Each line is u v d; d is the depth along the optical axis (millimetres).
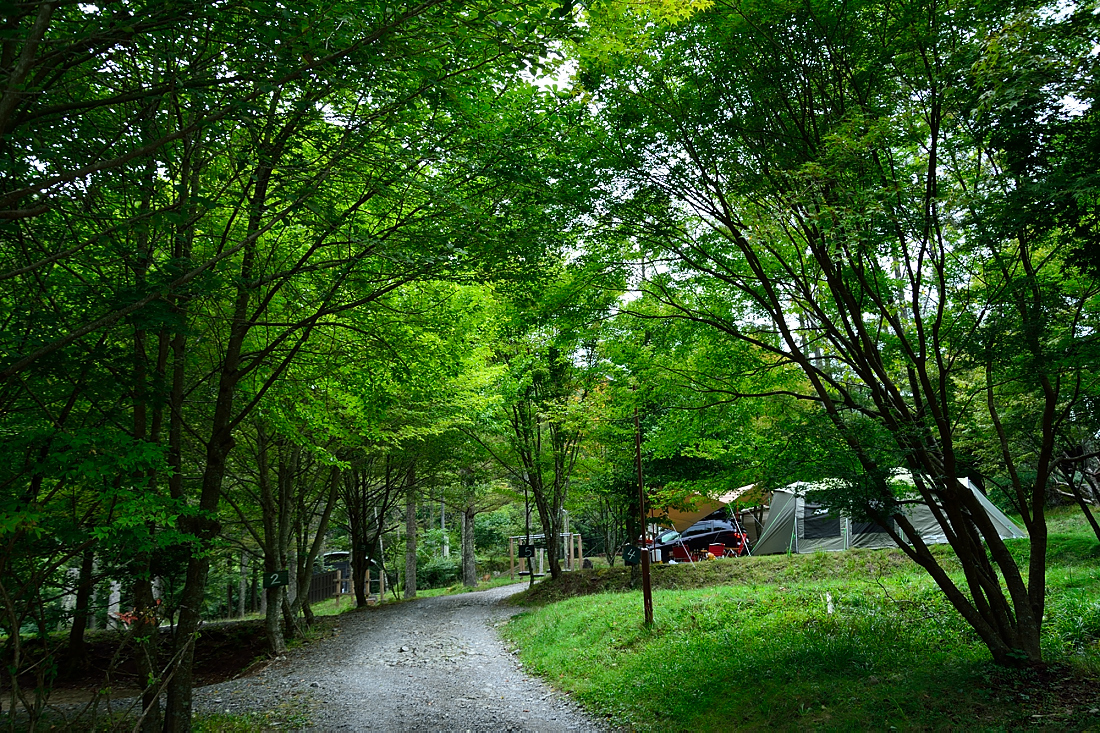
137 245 6180
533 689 9016
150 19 3920
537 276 7262
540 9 4699
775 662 7684
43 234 5465
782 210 6711
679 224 7973
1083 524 14492
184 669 6941
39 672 5547
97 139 5137
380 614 18953
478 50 5434
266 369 9234
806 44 6520
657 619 10953
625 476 15898
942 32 5906
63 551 5898
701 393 9180
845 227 5984
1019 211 5250
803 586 12289
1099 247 4969
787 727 5961
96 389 5723
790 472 7633
